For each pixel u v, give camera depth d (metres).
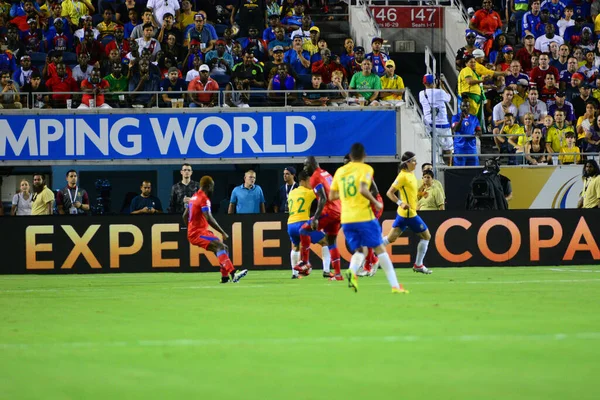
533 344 21.27
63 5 82.44
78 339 23.19
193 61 74.25
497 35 82.38
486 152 75.31
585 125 73.19
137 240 60.53
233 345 21.67
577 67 79.38
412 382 16.67
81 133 68.62
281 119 69.25
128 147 68.88
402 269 58.59
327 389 16.09
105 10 80.56
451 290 38.56
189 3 81.75
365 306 31.12
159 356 20.11
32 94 68.94
